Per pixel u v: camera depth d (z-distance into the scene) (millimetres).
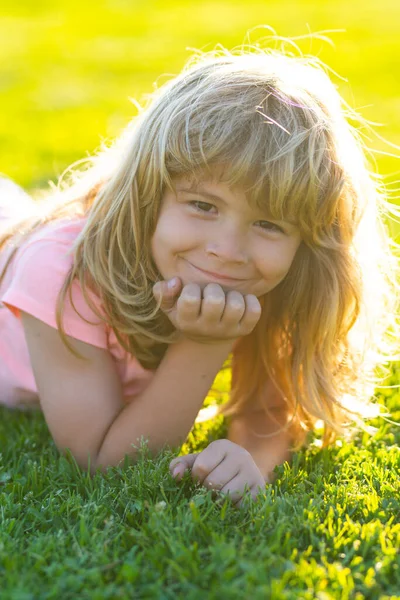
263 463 2658
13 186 4000
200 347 2523
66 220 2811
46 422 2805
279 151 2254
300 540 2049
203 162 2236
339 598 1815
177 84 2490
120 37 15273
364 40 14094
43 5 20125
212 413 3102
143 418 2555
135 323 2594
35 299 2596
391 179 6012
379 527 2094
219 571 1842
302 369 2754
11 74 11461
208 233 2314
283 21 16594
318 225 2420
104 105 9445
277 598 1744
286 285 2682
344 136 2512
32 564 1950
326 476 2543
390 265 2967
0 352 3176
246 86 2371
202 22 16984
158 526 2033
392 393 3316
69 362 2609
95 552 1964
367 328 2822
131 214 2455
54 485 2445
